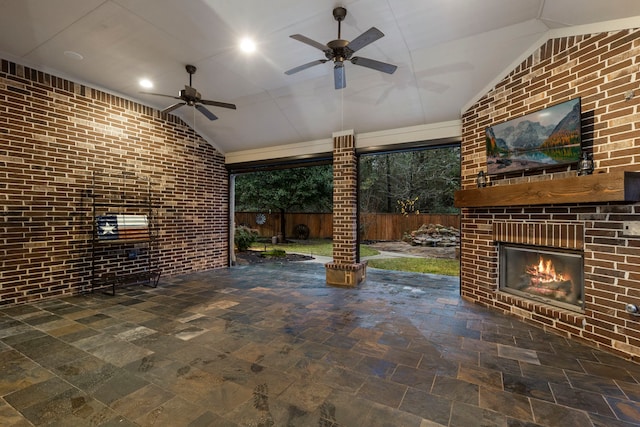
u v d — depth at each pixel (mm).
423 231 11398
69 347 2859
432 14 3143
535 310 3451
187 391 2172
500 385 2268
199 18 3229
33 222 4230
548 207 3332
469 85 4207
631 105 2678
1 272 3965
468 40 3588
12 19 3254
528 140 3426
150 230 5637
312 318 3668
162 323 3484
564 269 3402
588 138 2982
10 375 2367
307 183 12711
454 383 2295
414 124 5152
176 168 6156
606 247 2818
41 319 3584
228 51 3895
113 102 5141
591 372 2451
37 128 4273
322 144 6059
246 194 12820
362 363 2594
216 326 3404
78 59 4125
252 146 6855
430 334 3205
